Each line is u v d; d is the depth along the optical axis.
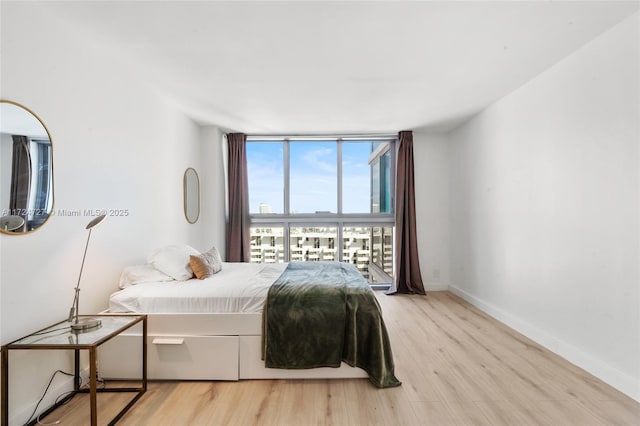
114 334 1.72
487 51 2.37
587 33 2.14
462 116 3.94
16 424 1.68
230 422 1.76
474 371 2.31
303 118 3.98
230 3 1.80
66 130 2.03
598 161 2.21
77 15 1.91
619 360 2.06
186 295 2.27
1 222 1.63
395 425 1.73
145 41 2.21
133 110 2.75
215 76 2.76
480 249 3.83
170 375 2.20
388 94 3.20
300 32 2.10
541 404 1.90
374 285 4.96
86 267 2.21
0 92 1.64
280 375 2.21
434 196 4.77
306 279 2.61
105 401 1.96
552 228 2.64
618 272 2.07
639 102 1.93
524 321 3.02
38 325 1.83
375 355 2.13
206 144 4.33
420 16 1.94
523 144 3.00
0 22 1.63
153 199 3.09
